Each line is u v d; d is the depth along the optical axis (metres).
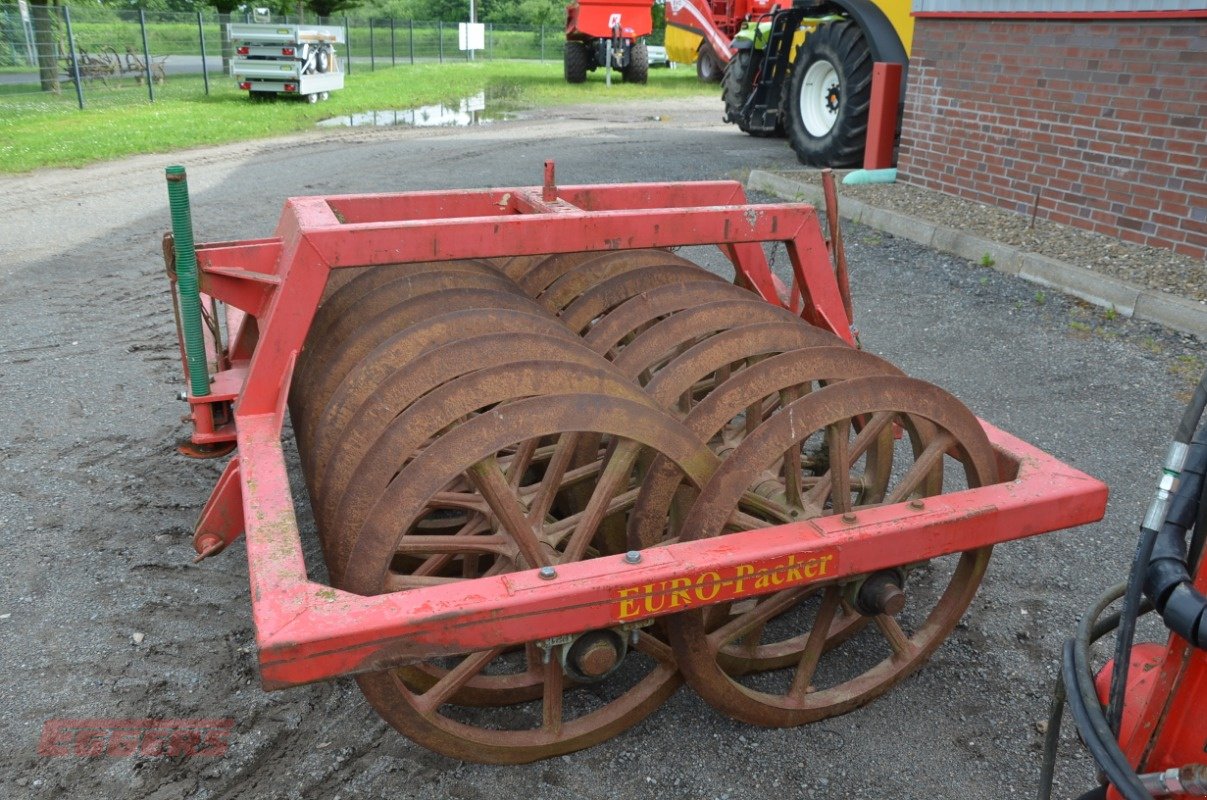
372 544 2.43
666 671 2.90
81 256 8.12
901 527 2.67
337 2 35.56
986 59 8.86
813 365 2.87
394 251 2.89
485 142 14.49
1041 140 8.42
